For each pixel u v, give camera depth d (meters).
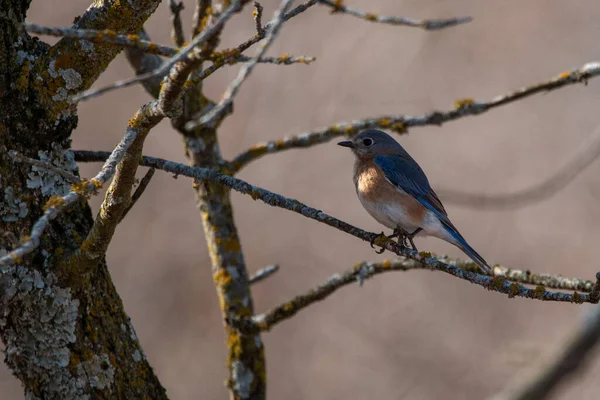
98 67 5.68
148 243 15.42
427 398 14.89
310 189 15.91
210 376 14.70
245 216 15.90
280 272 15.70
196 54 4.57
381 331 15.62
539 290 5.44
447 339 15.51
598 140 10.14
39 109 5.57
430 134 16.66
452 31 16.41
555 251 16.09
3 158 5.48
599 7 16.89
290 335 15.71
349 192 15.91
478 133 16.70
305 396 15.09
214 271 8.06
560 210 16.45
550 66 16.62
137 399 5.84
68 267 5.54
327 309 15.93
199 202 8.15
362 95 15.68
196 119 8.09
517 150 16.62
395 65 15.85
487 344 15.35
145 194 15.60
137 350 5.97
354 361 15.35
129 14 5.51
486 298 15.85
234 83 6.01
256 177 15.87
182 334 14.99
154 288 15.17
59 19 14.32
